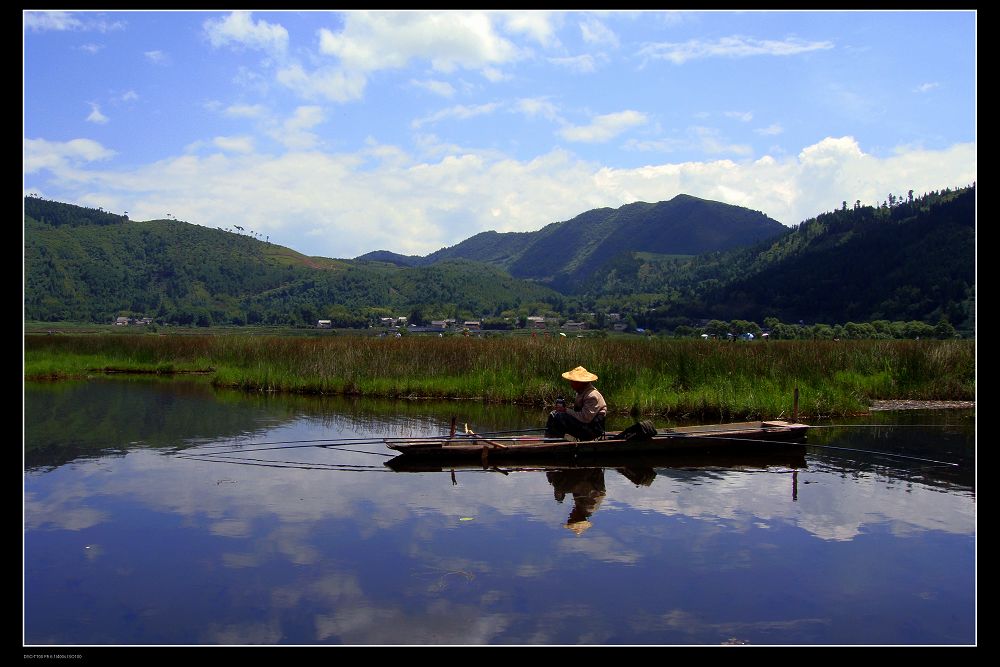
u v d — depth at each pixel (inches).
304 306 6761.8
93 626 232.4
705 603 251.0
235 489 400.2
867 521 342.3
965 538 318.3
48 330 4559.5
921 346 964.0
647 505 368.8
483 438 504.4
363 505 366.9
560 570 279.0
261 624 234.5
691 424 666.8
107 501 372.8
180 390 929.5
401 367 950.4
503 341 1045.2
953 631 232.5
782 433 510.9
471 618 238.8
